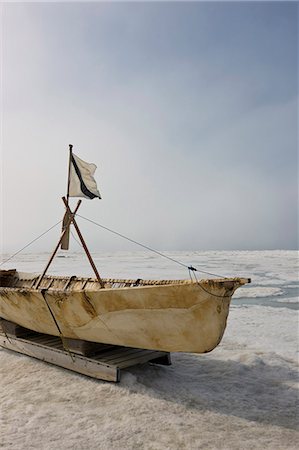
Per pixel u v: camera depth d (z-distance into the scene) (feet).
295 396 12.31
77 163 17.57
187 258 133.80
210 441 9.34
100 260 119.75
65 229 17.84
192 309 11.43
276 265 90.68
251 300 35.94
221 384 13.35
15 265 88.17
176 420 10.47
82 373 14.23
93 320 13.75
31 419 10.48
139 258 138.72
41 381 13.69
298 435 9.70
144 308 12.28
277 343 19.62
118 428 9.96
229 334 21.65
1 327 18.69
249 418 10.68
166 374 14.37
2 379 14.05
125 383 13.07
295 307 31.91
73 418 10.58
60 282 21.62
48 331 16.39
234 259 123.54
